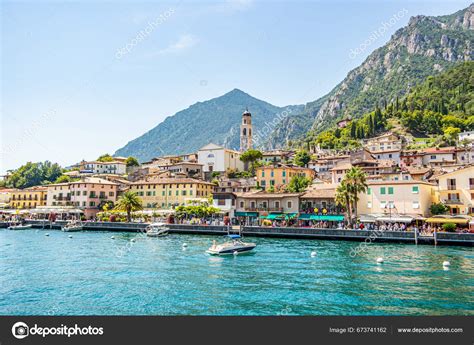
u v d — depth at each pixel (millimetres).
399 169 105188
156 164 174000
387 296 31000
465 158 123125
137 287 34656
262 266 43750
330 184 98062
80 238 75812
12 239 74562
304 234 69750
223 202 93938
